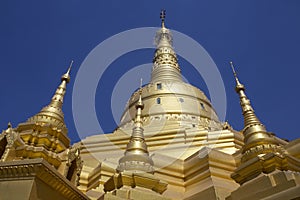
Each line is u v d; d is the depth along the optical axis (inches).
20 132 576.4
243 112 643.5
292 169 494.3
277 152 525.3
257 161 503.8
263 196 447.5
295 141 600.4
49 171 337.4
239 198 489.4
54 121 616.7
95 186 751.7
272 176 462.3
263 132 579.5
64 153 561.3
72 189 367.2
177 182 793.6
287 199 400.5
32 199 313.9
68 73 746.8
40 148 538.6
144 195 516.1
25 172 329.7
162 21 1814.7
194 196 709.9
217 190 665.6
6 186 324.2
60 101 679.7
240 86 695.7
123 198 475.8
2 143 477.1
